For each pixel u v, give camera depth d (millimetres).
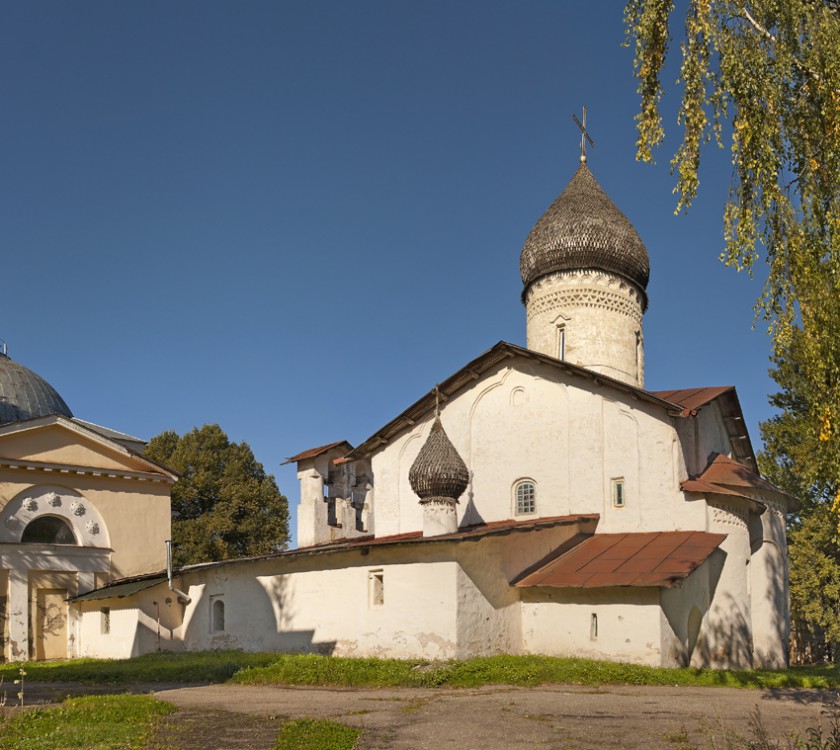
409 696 16578
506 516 27312
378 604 22219
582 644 21797
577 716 14031
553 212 32031
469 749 11461
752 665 24000
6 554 29344
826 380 12414
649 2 13555
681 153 13227
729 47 12766
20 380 38781
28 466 30266
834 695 16766
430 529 23469
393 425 29672
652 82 13805
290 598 24328
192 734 12297
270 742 11695
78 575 31156
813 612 39062
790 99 12906
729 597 23781
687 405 25062
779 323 12711
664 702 15586
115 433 40188
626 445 25531
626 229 31562
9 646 28766
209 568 26844
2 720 12297
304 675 19125
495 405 28391
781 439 34281
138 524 33375
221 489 50500
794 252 12539
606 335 30688
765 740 10820
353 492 32156
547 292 31531
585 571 22219
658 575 20781
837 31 12297
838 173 12234
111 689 18984
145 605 27172
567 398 26953
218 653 25047
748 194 12891
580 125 33531
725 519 24406
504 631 21953
